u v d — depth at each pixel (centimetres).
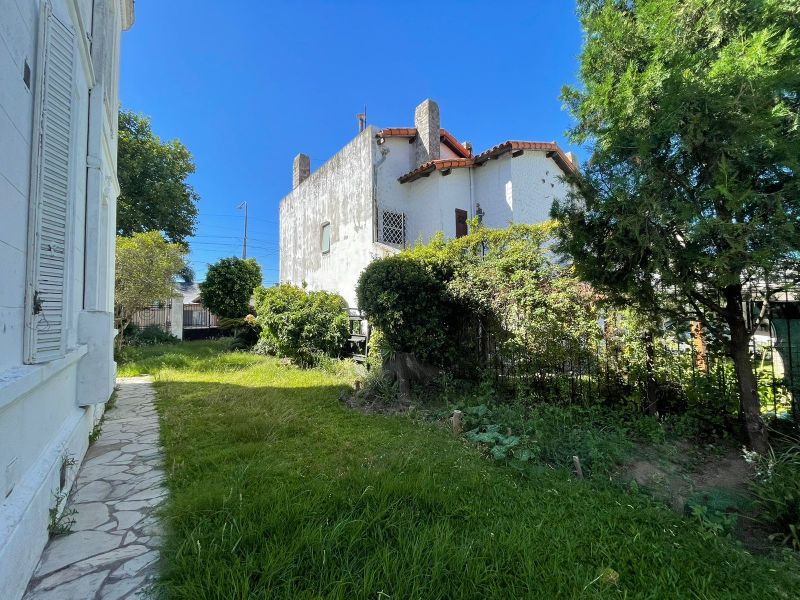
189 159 2022
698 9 302
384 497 263
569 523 245
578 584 189
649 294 369
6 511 182
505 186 1045
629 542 224
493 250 589
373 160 1132
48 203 240
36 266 221
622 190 322
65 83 267
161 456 381
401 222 1166
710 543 227
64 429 304
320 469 328
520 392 523
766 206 269
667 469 322
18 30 202
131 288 1126
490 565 203
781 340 371
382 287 642
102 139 457
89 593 188
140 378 845
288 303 1058
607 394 480
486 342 638
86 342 377
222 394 653
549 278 522
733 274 286
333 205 1311
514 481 313
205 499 262
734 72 262
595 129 361
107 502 286
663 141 301
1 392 159
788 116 259
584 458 346
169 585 185
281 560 196
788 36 254
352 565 197
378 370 674
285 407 553
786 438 340
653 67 301
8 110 189
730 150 263
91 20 420
